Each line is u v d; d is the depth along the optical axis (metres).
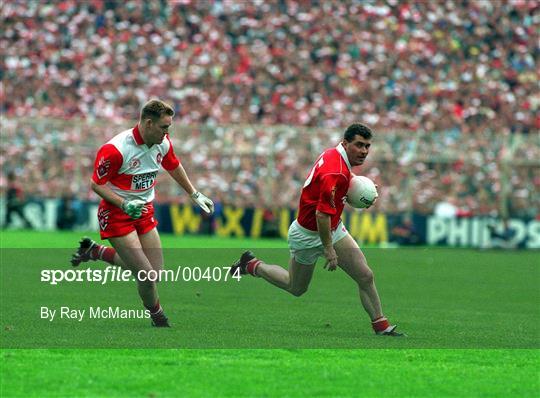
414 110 136.12
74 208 108.44
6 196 108.00
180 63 135.75
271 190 112.12
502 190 115.56
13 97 128.88
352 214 109.06
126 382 25.84
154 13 140.38
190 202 111.19
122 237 35.38
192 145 112.00
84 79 131.38
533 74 145.25
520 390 26.09
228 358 29.84
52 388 24.98
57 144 109.88
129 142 35.09
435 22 147.38
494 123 137.75
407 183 113.81
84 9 138.88
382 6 147.38
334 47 141.38
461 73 142.38
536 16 152.00
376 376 27.48
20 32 135.38
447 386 26.38
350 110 134.00
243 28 141.50
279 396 24.61
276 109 132.38
